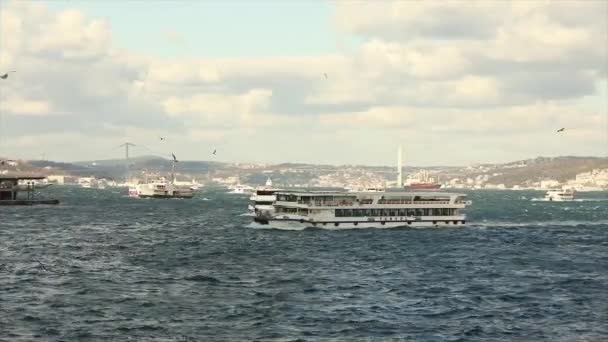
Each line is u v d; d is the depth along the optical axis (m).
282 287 101.75
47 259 132.38
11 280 106.25
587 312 86.44
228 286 102.56
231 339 72.56
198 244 163.12
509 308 88.31
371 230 192.38
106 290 98.19
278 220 199.75
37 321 78.88
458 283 106.44
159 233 194.38
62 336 72.81
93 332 74.50
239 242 167.25
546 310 87.31
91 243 164.50
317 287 101.69
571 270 121.94
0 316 80.94
